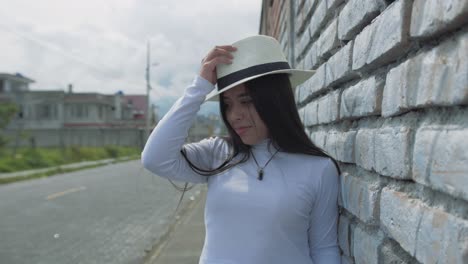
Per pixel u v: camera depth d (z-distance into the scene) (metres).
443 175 0.87
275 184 1.44
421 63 0.98
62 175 18.22
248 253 1.40
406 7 1.05
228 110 1.60
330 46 1.93
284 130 1.50
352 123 1.68
